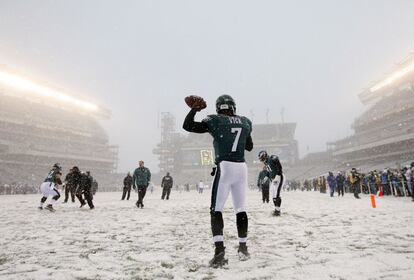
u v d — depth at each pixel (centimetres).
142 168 1098
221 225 283
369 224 523
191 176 8344
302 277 226
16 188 4047
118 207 1113
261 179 1256
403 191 1562
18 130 5806
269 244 366
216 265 269
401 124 5712
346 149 6494
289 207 977
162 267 273
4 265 285
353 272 235
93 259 306
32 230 529
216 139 300
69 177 1390
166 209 1006
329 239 389
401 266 248
